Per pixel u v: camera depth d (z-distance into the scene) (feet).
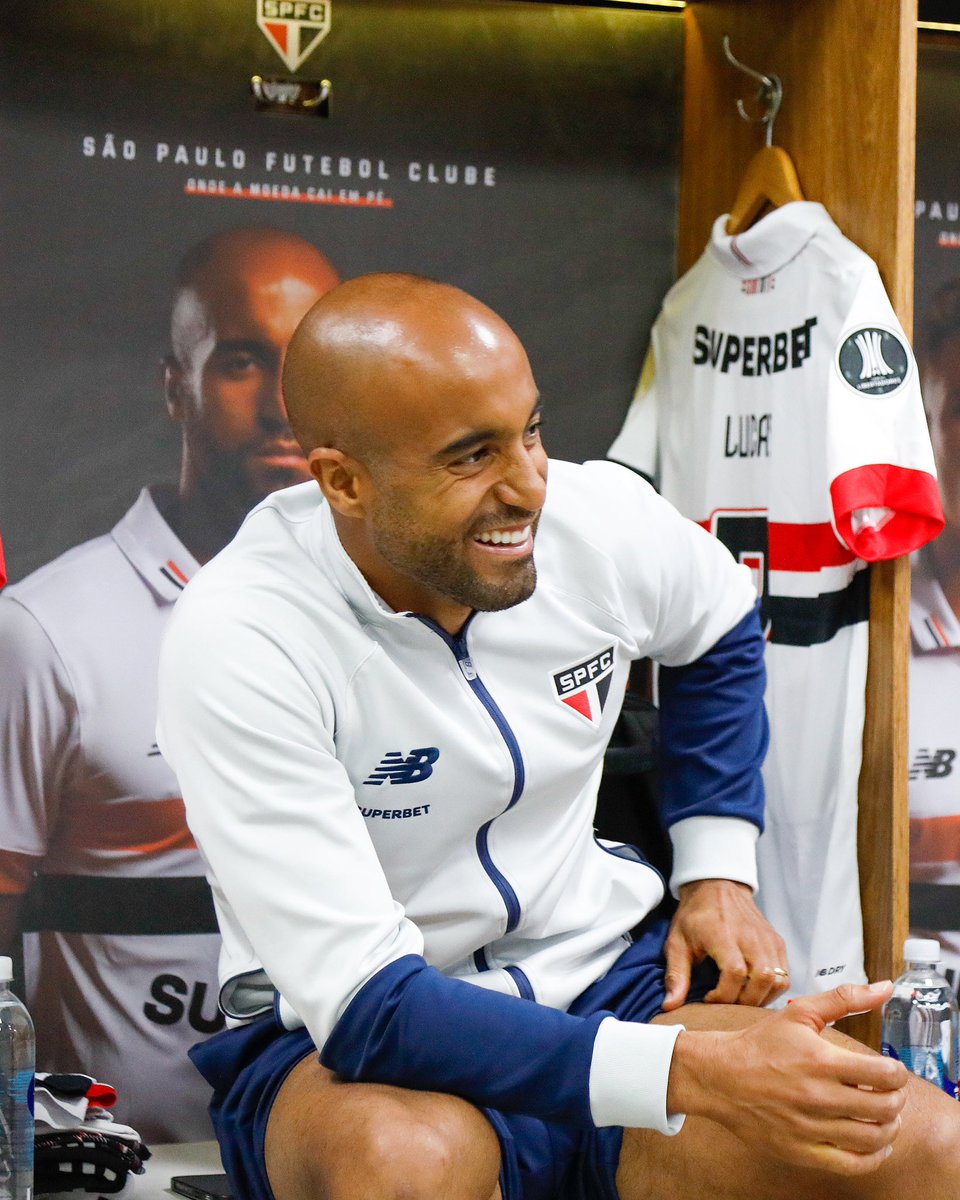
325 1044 5.42
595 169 9.44
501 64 9.26
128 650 8.75
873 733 8.09
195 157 8.81
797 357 8.47
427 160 9.17
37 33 8.57
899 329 7.89
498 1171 5.45
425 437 5.44
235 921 6.49
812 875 8.35
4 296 8.55
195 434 8.84
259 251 8.91
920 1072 7.49
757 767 7.16
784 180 8.64
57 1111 7.45
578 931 6.68
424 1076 5.31
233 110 8.86
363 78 9.04
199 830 5.69
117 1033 8.70
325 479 5.73
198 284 8.83
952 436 9.52
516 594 5.73
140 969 8.73
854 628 8.14
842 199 8.38
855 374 7.88
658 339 9.50
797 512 8.50
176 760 5.80
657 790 8.50
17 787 8.60
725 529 8.96
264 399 8.92
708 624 7.11
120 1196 7.57
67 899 8.66
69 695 8.67
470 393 5.41
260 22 8.87
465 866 6.31
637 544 6.72
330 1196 5.14
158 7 8.73
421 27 9.12
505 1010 5.26
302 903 5.43
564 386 9.45
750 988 6.57
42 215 8.60
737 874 6.98
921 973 7.55
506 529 5.62
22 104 8.56
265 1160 5.75
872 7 8.06
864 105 8.15
